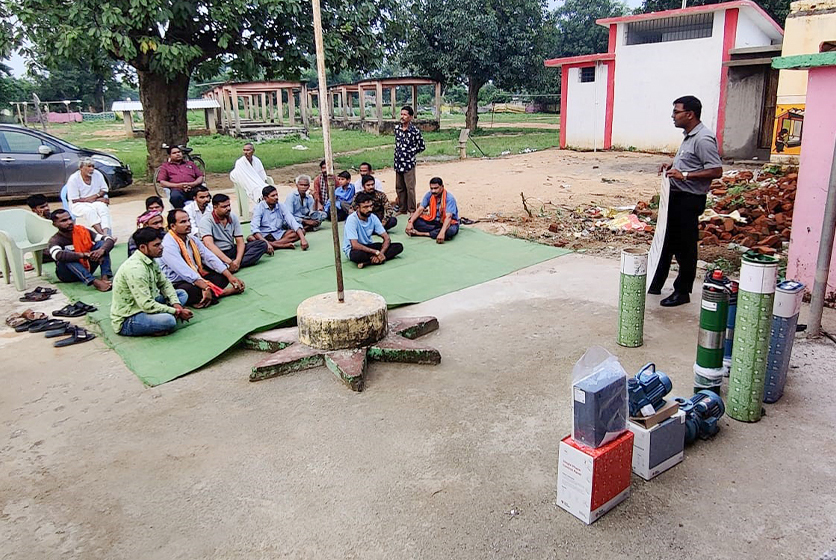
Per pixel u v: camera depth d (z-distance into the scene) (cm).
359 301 463
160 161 1399
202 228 659
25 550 262
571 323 491
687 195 495
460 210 986
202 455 327
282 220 780
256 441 339
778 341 341
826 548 244
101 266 650
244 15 1263
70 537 269
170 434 349
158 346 471
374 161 1697
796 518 261
